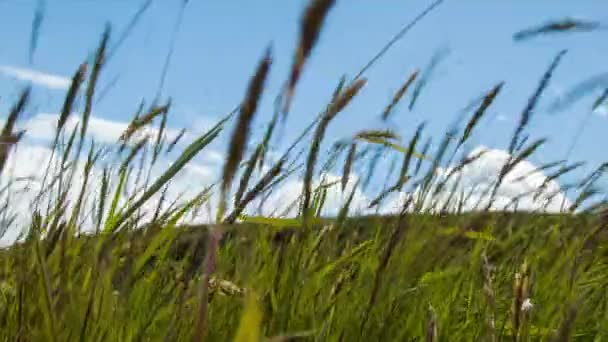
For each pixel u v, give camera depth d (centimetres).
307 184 157
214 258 87
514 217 285
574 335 240
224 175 85
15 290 176
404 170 202
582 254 250
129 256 171
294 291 203
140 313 181
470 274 242
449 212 264
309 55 81
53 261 172
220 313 192
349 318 209
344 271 226
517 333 145
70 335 152
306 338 195
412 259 225
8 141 183
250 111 83
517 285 147
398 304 217
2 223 196
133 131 197
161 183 159
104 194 178
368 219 242
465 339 233
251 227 214
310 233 213
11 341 166
